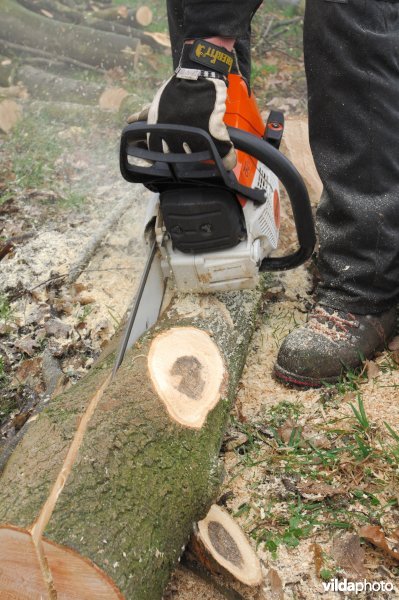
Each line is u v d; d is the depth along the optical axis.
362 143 1.43
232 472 1.38
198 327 1.43
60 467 1.15
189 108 1.31
